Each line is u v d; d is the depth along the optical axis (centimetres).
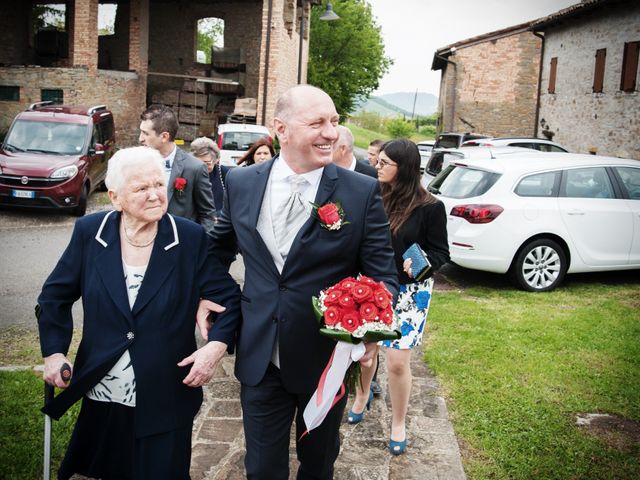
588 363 509
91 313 256
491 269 761
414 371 493
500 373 483
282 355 256
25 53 2861
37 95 2156
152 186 248
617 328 602
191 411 267
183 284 263
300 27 2656
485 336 573
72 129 1302
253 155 555
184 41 2862
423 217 361
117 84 2291
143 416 252
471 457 363
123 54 2950
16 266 851
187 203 445
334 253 255
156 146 434
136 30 2372
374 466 352
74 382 253
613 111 1845
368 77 3900
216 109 2725
